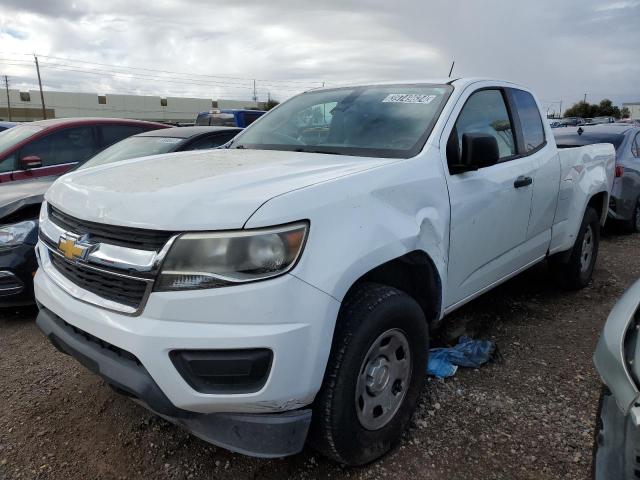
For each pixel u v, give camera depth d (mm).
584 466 2580
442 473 2535
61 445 2758
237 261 2006
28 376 3457
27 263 4188
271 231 2037
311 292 2082
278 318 2021
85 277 2328
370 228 2355
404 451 2688
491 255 3504
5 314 4566
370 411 2500
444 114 3178
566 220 4504
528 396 3191
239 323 2006
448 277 3066
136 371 2107
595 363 1885
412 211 2662
